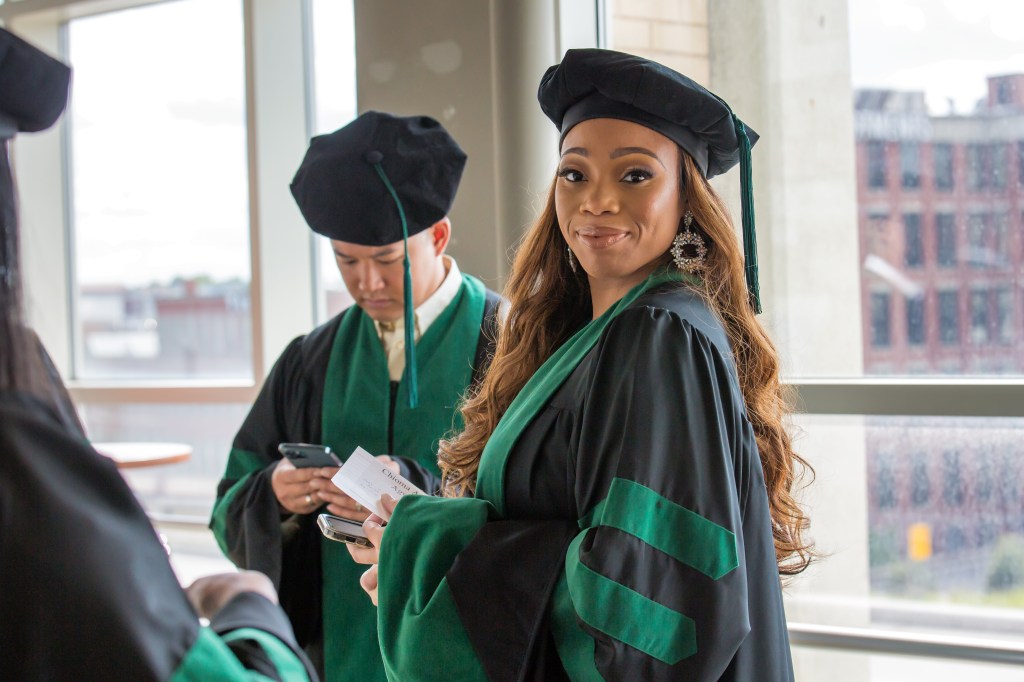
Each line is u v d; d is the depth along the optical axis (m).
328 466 1.94
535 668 1.27
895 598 2.55
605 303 1.51
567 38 2.64
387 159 2.01
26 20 3.76
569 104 1.45
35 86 0.81
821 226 2.62
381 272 2.03
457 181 2.09
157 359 3.68
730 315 1.43
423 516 1.42
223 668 0.77
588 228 1.38
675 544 1.20
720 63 2.69
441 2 2.71
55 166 3.78
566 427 1.34
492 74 2.64
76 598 0.71
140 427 3.66
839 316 2.61
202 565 3.54
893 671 2.52
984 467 2.46
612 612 1.15
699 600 1.18
